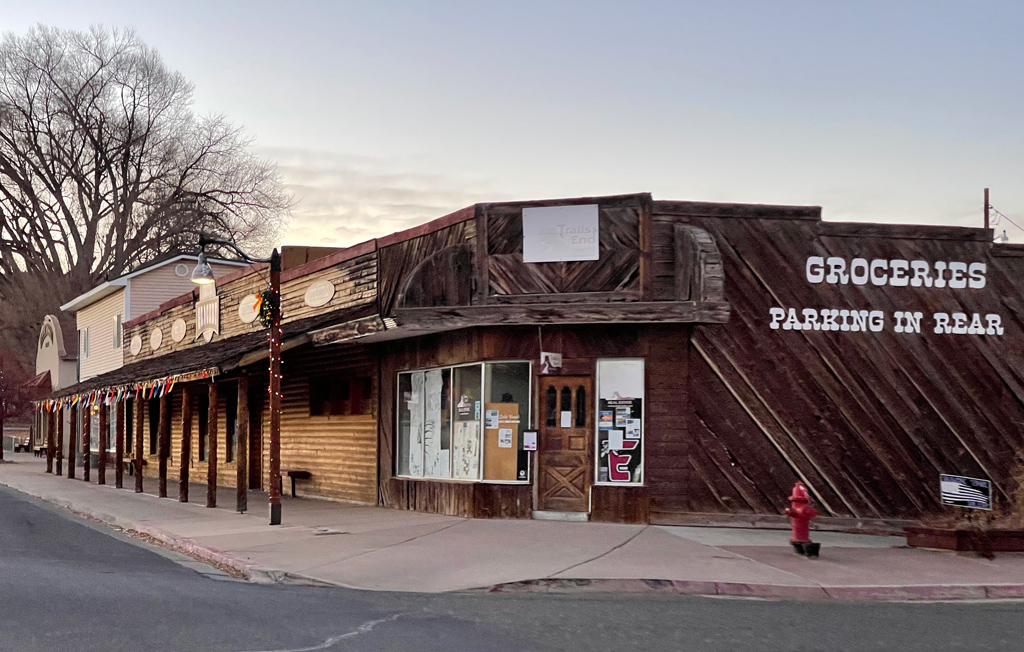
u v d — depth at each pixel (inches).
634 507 602.2
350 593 413.1
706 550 506.0
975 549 499.2
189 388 844.6
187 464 842.2
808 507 495.2
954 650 311.0
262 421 987.3
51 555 518.3
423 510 688.4
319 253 969.5
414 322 614.9
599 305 591.2
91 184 2498.8
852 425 612.7
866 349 618.8
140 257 2500.0
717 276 580.1
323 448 845.2
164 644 301.6
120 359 1464.1
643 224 607.2
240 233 2541.8
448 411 677.3
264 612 359.9
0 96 2383.1
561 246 618.5
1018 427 624.4
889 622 355.6
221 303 1052.5
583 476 617.6
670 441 604.1
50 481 1138.0
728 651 304.8
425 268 632.4
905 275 627.2
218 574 471.2
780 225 620.7
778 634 331.0
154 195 2504.9
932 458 615.8
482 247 630.5
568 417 622.2
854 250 624.1
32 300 2469.2
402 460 732.0
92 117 2456.9
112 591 398.6
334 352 829.2
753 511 600.7
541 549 507.2
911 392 619.5
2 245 2475.4
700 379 608.4
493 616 359.9
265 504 804.0
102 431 1086.4
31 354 2632.9
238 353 710.5
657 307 580.1
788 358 612.7
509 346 626.8
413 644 309.3
